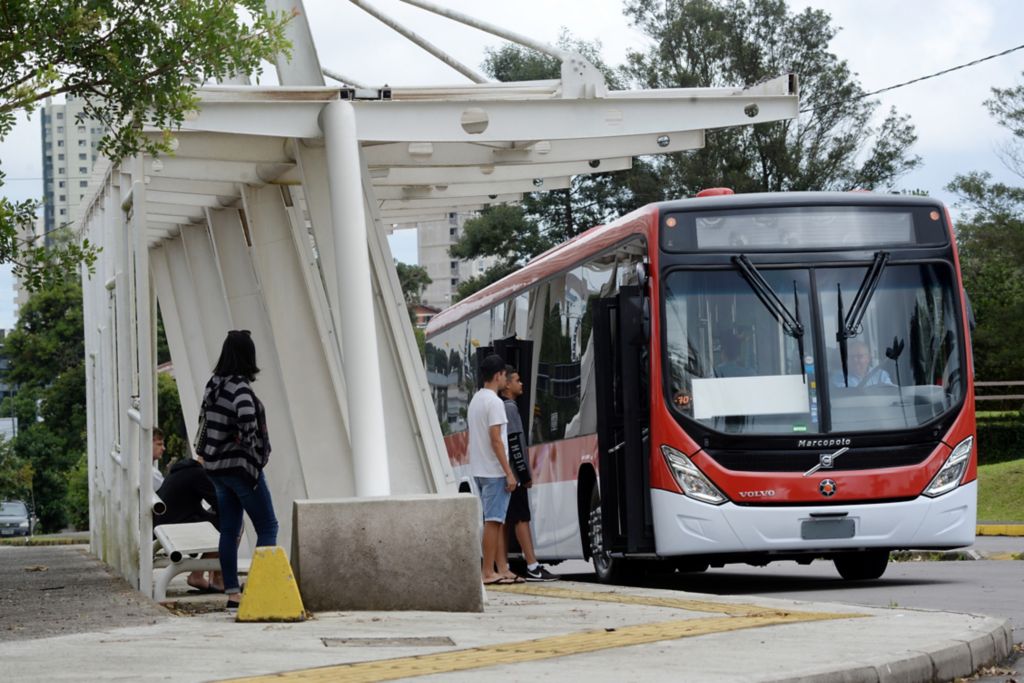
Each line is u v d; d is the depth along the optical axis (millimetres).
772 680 7340
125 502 17734
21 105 12344
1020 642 10812
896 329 15375
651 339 15391
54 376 84375
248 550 20609
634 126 16156
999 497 36469
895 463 15094
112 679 7535
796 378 15156
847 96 66812
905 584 16328
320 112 14961
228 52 12992
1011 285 64562
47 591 16656
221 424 11828
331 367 18031
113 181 17250
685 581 17922
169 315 25281
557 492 18688
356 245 14625
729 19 68062
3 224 12836
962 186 64812
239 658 8539
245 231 19609
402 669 7957
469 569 11891
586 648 8945
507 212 66688
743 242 15469
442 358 27078
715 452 15031
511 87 16453
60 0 12328
